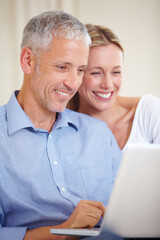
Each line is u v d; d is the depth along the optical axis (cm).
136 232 87
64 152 128
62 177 121
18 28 289
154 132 170
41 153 121
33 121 126
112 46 158
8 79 293
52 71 117
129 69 313
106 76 158
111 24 305
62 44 115
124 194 81
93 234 88
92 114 174
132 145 78
